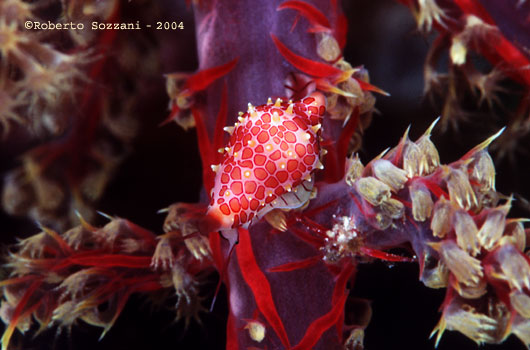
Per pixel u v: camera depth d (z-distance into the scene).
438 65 0.10
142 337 0.11
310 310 0.09
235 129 0.09
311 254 0.09
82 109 0.10
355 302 0.10
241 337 0.09
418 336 0.11
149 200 0.11
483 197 0.09
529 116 0.10
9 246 0.10
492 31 0.10
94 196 0.11
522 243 0.08
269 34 0.09
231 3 0.09
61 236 0.10
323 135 0.09
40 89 0.09
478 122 0.11
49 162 0.11
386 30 0.11
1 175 0.10
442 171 0.08
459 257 0.08
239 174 0.08
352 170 0.09
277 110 0.09
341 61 0.09
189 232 0.09
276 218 0.09
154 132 0.11
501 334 0.08
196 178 0.11
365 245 0.09
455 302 0.08
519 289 0.08
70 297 0.10
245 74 0.09
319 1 0.09
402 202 0.09
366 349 0.11
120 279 0.10
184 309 0.10
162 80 0.11
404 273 0.10
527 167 0.11
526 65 0.10
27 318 0.10
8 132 0.10
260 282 0.09
